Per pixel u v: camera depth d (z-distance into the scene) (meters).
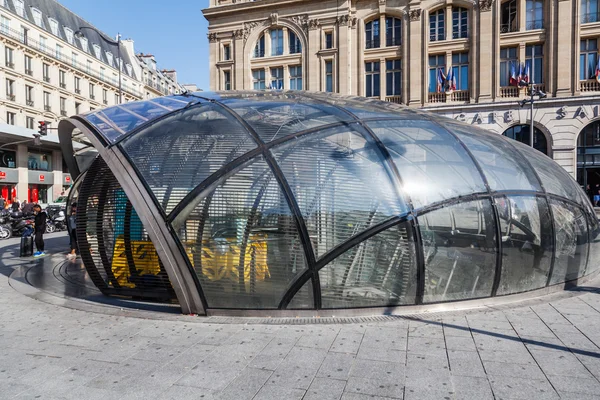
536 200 6.90
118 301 6.73
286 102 7.53
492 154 7.09
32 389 3.81
